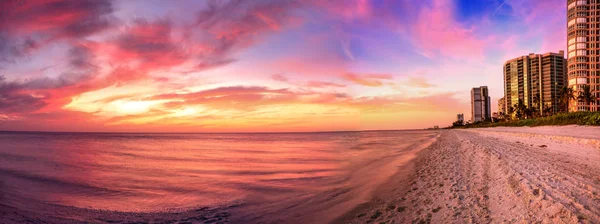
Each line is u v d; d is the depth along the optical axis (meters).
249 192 13.02
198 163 25.56
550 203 6.19
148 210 10.96
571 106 129.88
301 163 23.16
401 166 16.89
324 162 23.28
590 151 14.26
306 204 10.39
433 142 38.03
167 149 46.72
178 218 9.82
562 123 43.00
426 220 6.89
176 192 13.92
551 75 167.75
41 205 11.98
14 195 13.88
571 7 134.12
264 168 20.86
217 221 9.30
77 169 22.62
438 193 9.00
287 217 9.04
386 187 11.40
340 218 8.23
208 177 17.78
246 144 63.22
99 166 24.41
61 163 26.98
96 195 13.69
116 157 32.78
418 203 8.41
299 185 13.96
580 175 8.64
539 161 11.69
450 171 12.35
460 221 6.34
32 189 15.24
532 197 6.78
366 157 25.19
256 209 10.33
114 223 9.56
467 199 7.79
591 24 129.75
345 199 10.40
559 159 12.12
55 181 17.34
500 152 15.68
